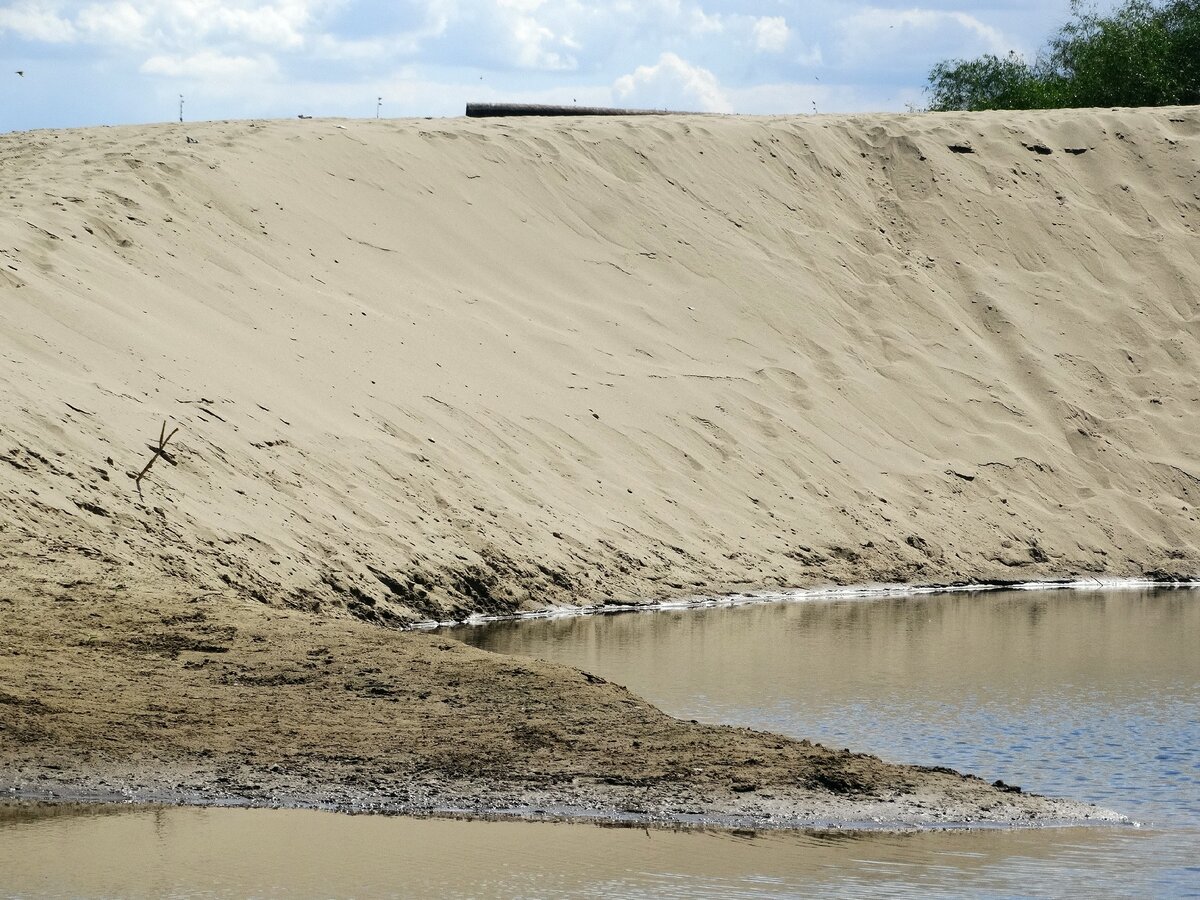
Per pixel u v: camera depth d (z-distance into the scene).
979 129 53.75
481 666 18.44
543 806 14.40
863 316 45.44
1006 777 16.62
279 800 14.30
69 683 16.64
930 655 25.05
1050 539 39.75
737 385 39.88
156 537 23.12
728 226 46.41
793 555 34.69
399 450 30.44
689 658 23.72
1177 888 12.77
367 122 45.72
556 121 48.88
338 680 17.66
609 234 44.16
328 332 33.62
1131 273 50.31
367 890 12.17
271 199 38.03
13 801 14.02
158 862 12.62
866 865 13.15
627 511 33.12
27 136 43.03
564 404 35.62
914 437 41.59
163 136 41.12
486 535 29.48
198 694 16.81
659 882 12.55
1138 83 69.75
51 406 24.83
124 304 30.23
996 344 46.41
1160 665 24.36
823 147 51.16
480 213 42.25
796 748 16.42
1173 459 44.19
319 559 25.67
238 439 27.53
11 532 20.94
